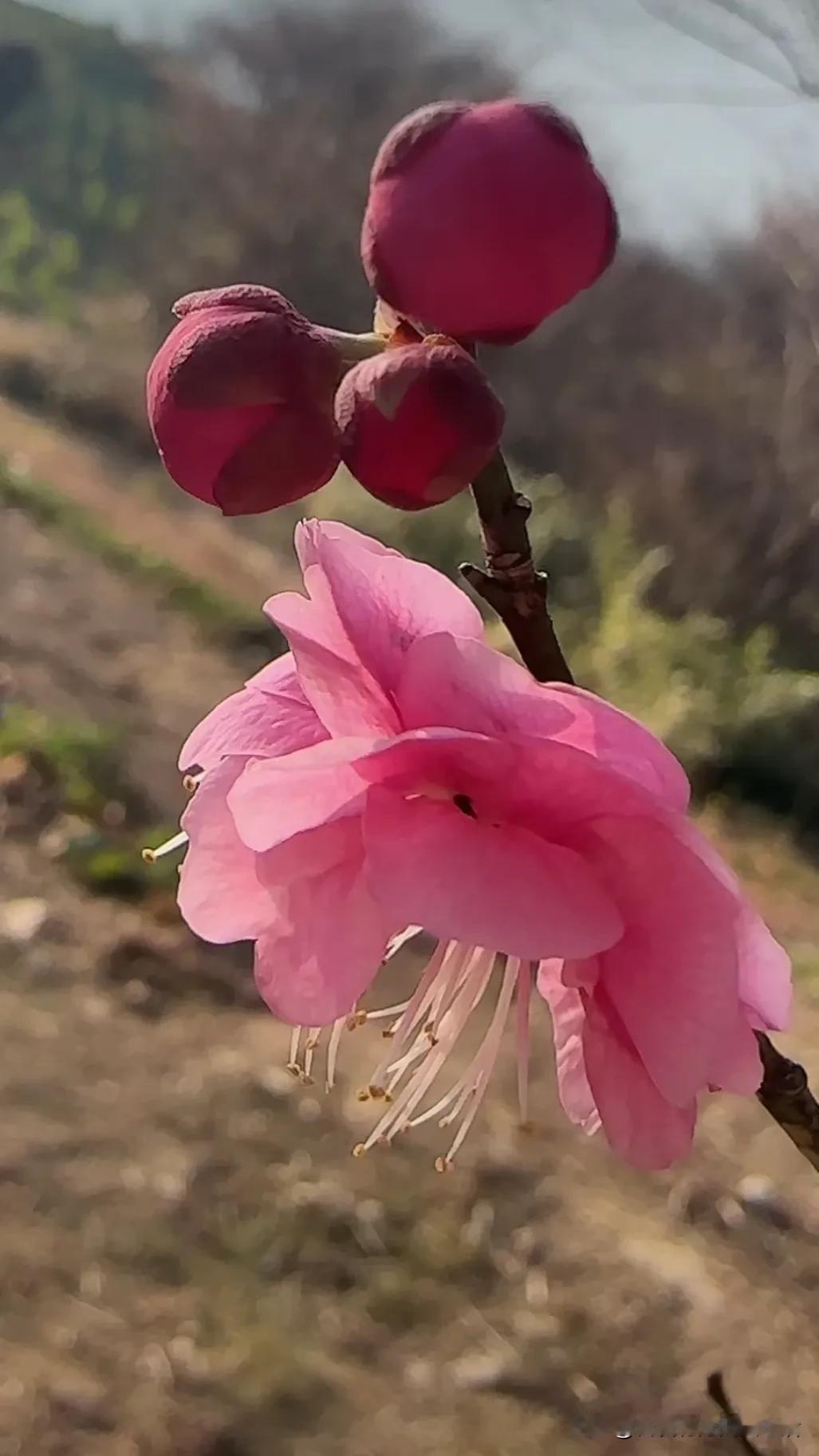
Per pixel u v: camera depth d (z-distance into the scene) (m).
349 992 0.05
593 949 0.05
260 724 0.06
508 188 0.05
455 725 0.05
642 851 0.05
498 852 0.05
